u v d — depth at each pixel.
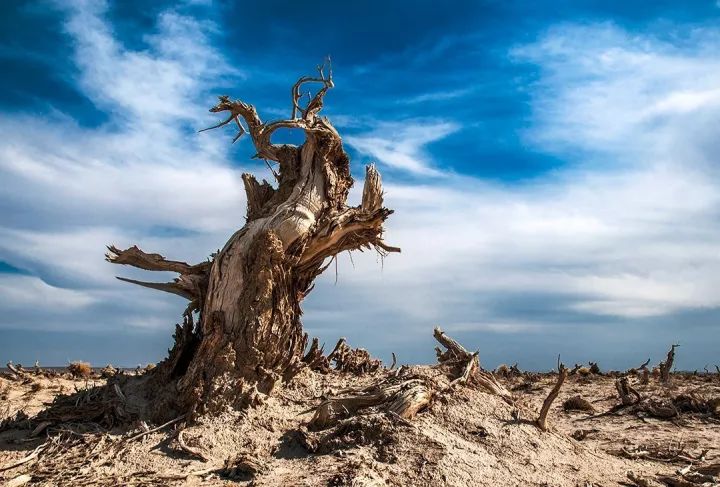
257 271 12.97
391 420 10.52
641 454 12.40
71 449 11.00
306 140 14.48
